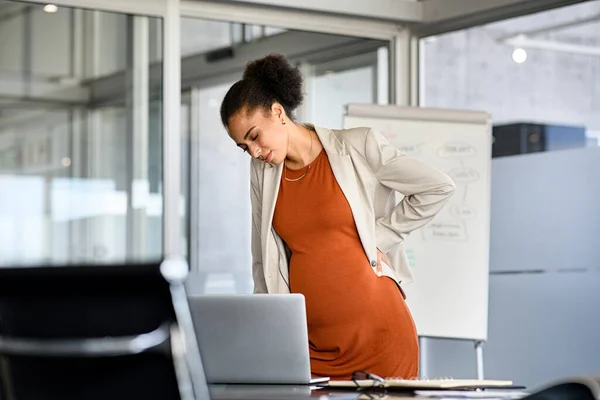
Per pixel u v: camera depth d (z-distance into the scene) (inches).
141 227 219.9
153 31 219.9
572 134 224.5
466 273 214.1
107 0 215.5
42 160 214.2
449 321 213.3
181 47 223.0
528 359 224.5
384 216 143.2
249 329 108.0
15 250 211.9
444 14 237.6
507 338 228.8
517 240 228.8
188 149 224.8
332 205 135.3
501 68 239.1
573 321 215.6
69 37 215.6
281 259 139.0
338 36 239.9
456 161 216.7
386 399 95.5
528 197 227.6
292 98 136.0
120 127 219.1
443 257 214.8
